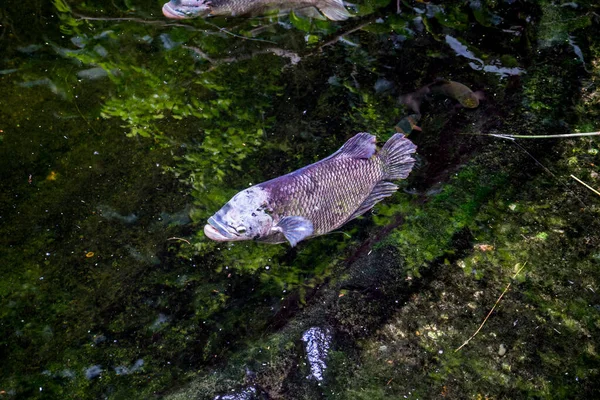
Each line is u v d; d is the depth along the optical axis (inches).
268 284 64.2
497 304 62.4
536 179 67.7
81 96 73.6
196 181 69.2
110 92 74.0
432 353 60.7
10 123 71.7
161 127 72.2
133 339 62.1
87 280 64.6
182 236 66.6
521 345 60.9
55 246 65.9
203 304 63.6
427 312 62.1
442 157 69.4
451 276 63.5
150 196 68.4
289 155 70.5
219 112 73.1
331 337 61.1
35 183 68.8
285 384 59.6
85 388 60.0
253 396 59.1
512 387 59.5
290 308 62.9
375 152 65.1
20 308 63.1
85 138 71.3
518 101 72.4
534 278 63.4
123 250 65.9
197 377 60.2
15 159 69.9
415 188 67.9
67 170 69.6
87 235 66.5
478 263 64.0
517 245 64.6
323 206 63.7
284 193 62.9
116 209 67.8
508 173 68.0
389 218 66.5
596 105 71.7
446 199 66.8
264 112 73.0
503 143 69.7
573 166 68.4
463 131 70.9
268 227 62.9
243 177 69.4
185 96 74.0
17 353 61.3
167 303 63.7
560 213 66.1
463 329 61.5
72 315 63.0
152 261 65.5
